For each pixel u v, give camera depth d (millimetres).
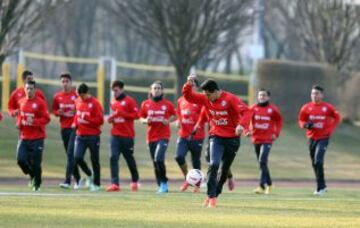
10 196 47156
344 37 109938
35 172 52688
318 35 110438
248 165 83688
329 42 110000
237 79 115875
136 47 163250
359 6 109438
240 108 41938
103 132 87938
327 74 108000
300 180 78312
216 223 34906
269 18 142750
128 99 55812
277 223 35312
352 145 100000
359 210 42719
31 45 137500
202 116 53188
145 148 85875
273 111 57562
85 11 148250
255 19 114688
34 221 34625
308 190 62500
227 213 39250
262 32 133875
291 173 82688
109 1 127812
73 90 57531
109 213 38281
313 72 107375
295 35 119750
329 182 78062
